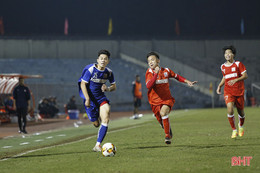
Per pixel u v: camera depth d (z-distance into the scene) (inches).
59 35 6791.3
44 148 1253.1
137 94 3009.4
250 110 3713.1
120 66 6338.6
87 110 1151.6
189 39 7017.7
